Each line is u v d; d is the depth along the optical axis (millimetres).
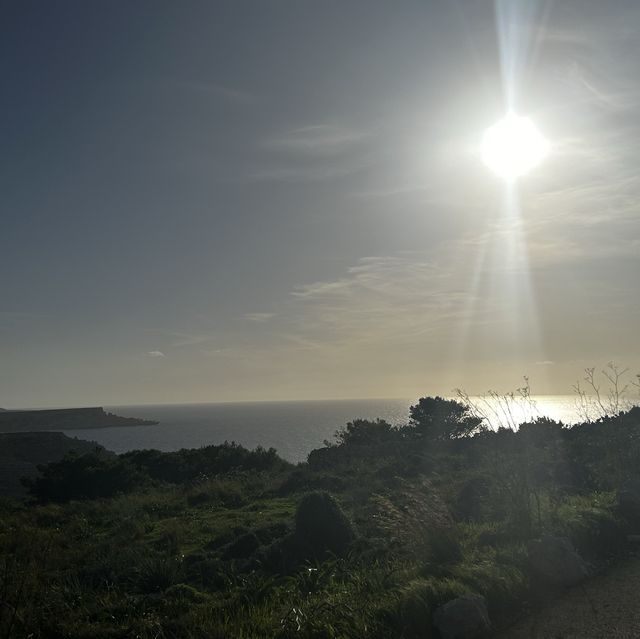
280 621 6516
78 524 16281
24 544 12273
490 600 6875
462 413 30703
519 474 10320
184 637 6656
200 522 15719
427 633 6238
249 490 21562
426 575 7375
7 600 7387
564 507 9891
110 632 7105
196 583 9500
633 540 8906
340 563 8789
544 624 6270
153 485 27422
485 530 9266
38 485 26984
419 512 9219
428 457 19672
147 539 14016
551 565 7496
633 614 6230
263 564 9625
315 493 10523
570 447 15328
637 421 16547
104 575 10023
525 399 12039
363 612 6426
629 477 12164
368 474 19484
